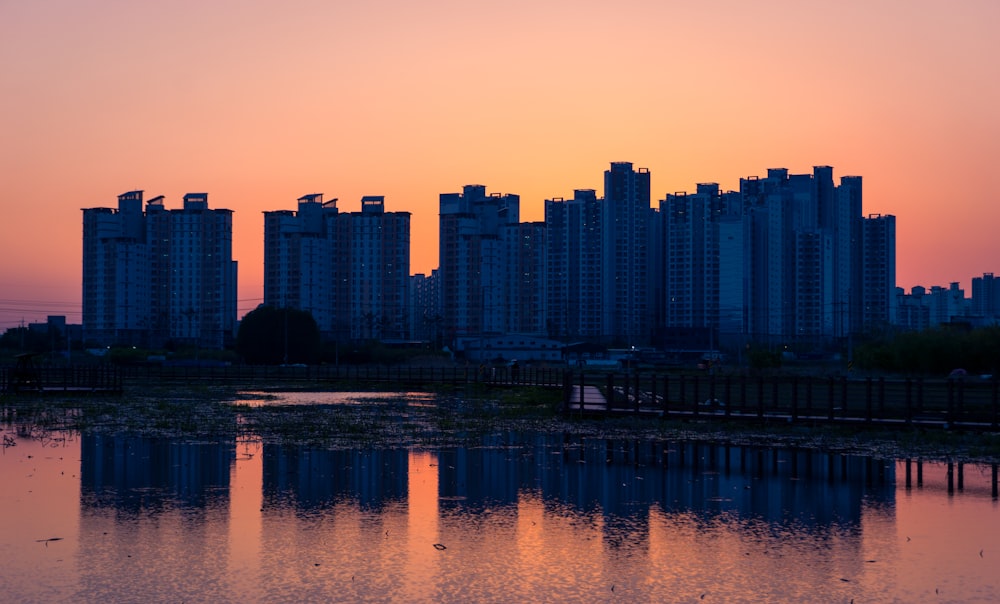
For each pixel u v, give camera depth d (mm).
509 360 178125
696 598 20797
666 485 33500
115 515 28250
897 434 45812
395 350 179375
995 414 44844
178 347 194125
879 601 20641
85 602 20297
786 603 20500
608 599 20703
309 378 102000
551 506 29875
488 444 44062
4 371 82312
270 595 20812
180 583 21625
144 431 49000
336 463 38062
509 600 20609
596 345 183625
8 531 26281
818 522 27750
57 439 45625
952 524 27578
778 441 44469
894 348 108312
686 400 65688
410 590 21219
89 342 199250
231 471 36000
